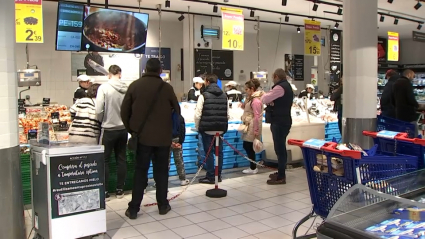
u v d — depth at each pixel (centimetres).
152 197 486
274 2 870
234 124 687
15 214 320
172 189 521
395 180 271
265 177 591
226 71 1126
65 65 923
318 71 1305
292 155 646
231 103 745
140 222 392
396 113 607
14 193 319
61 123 529
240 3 875
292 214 414
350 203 229
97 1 815
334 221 218
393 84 614
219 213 419
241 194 494
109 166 494
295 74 1282
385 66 1430
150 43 1014
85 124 444
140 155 404
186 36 1004
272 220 396
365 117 522
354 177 275
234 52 1141
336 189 290
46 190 316
